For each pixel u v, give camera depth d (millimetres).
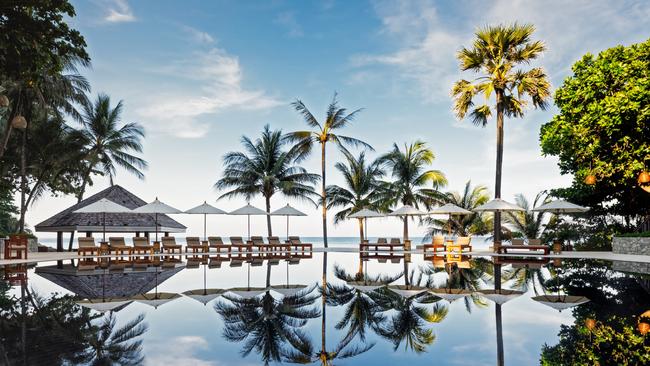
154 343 4348
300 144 26844
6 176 27828
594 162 17266
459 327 5027
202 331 4867
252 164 28734
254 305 6562
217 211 22203
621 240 17844
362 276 10750
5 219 37031
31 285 9102
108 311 6094
